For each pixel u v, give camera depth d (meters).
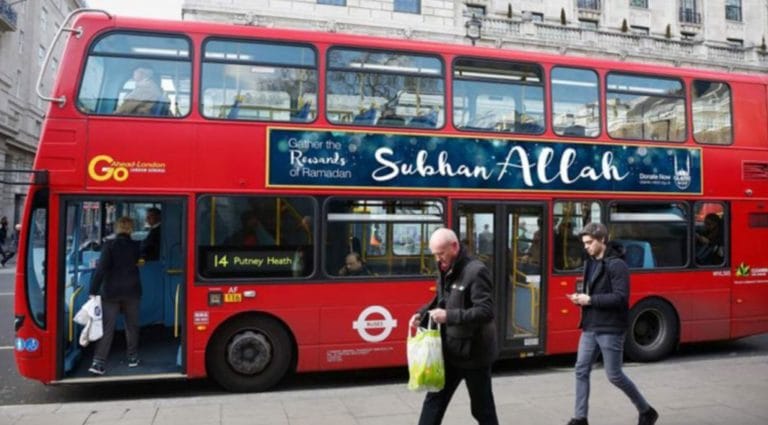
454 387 4.29
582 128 8.12
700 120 8.86
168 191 6.48
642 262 8.38
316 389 7.07
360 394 6.49
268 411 5.77
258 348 6.75
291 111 6.94
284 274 6.82
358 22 25.83
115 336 7.95
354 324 7.00
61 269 6.31
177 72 6.66
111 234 7.96
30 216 6.34
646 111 8.52
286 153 6.85
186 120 6.59
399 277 7.16
